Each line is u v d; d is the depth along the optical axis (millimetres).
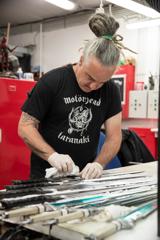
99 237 601
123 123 4648
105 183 1030
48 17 5723
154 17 3592
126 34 4793
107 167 1771
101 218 683
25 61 5848
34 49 6027
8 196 791
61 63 5633
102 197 840
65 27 5551
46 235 666
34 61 6020
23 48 5895
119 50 1195
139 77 4664
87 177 1128
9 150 2521
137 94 4266
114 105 1519
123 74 4375
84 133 1427
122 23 4805
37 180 1019
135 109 4297
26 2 4988
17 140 2564
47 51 5836
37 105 1337
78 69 1362
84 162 1452
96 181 1062
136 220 713
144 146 2377
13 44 6316
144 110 4211
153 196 876
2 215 670
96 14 1252
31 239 681
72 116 1390
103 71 1172
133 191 922
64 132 1391
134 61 4578
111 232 634
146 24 3980
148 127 4281
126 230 665
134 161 2221
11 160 2537
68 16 5477
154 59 4531
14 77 2730
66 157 1227
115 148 1490
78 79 1359
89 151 1459
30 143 1317
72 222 653
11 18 5852
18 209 679
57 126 1392
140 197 858
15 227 685
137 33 4684
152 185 1013
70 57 5500
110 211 709
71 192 878
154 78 4395
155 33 4508
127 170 1444
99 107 1449
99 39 1173
